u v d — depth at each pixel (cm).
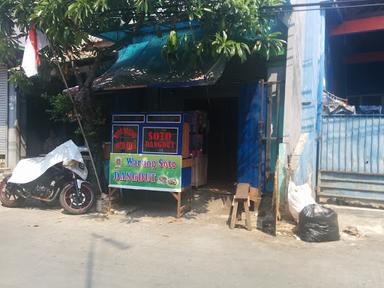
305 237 443
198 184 661
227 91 718
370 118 539
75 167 561
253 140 582
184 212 561
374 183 538
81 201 561
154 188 543
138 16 538
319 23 591
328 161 562
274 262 377
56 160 560
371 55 860
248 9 445
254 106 583
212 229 489
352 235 463
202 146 677
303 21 566
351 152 550
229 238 453
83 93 584
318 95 581
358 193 547
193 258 387
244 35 493
